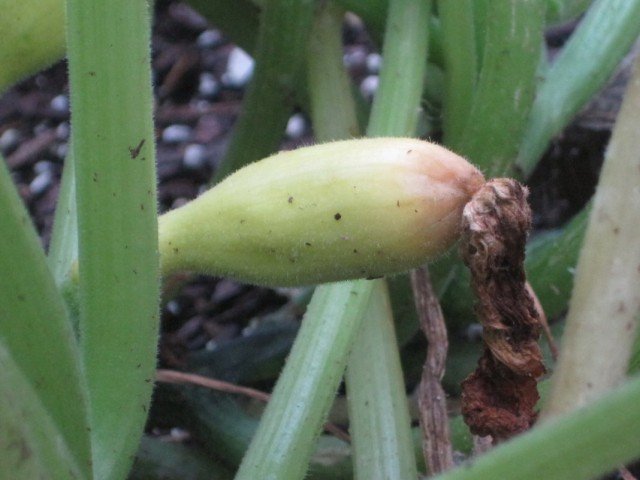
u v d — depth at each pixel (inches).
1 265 6.4
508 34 11.1
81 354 7.6
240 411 12.9
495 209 6.7
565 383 6.3
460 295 13.0
